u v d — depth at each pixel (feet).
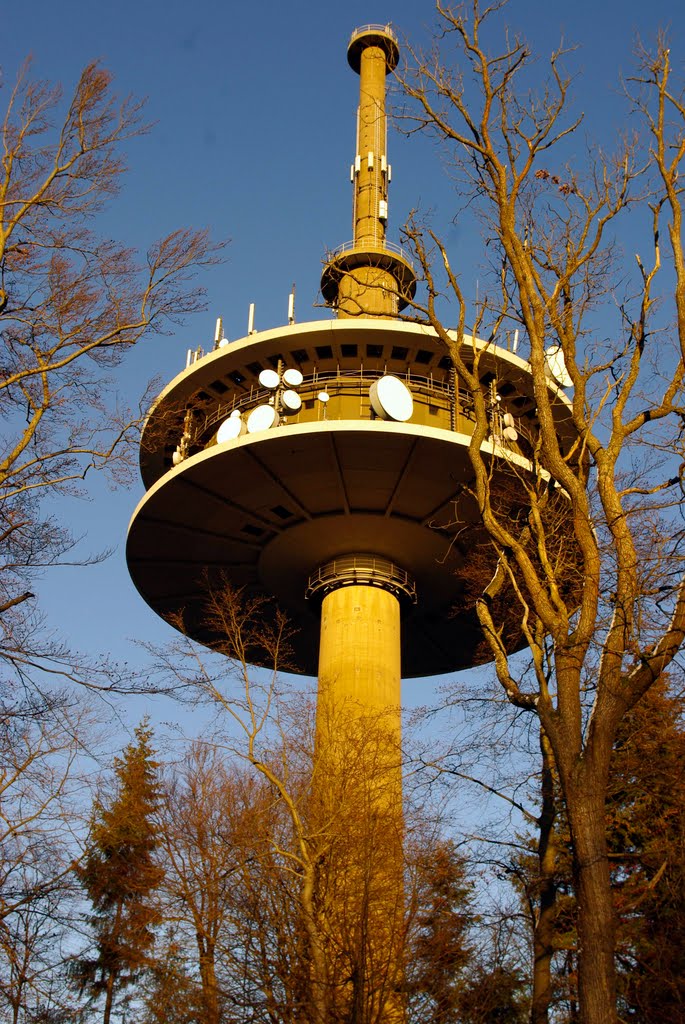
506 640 103.65
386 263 120.98
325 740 80.12
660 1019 64.08
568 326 50.75
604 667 41.70
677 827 66.28
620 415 47.52
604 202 53.78
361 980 62.34
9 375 58.08
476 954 67.82
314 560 104.37
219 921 73.00
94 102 60.54
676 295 48.47
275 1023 64.39
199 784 82.17
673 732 68.44
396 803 73.41
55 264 58.49
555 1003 60.75
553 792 59.00
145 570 109.19
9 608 53.01
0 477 54.65
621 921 64.03
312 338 102.37
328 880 68.44
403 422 93.09
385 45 148.05
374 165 133.18
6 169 59.88
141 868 85.20
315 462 94.12
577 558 55.01
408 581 104.12
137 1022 76.33
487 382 103.04
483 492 49.34
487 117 53.88
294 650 120.26
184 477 96.32
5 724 52.70
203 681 71.10
